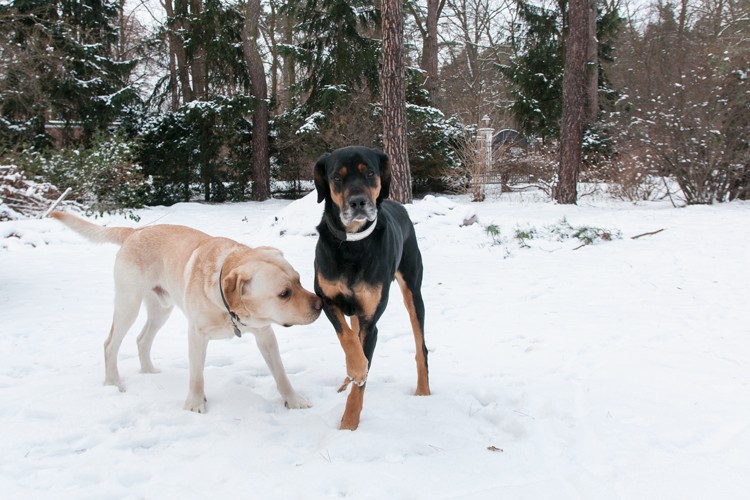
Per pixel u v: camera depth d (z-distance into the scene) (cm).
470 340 494
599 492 254
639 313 559
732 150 1294
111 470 274
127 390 379
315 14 1933
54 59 1630
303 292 331
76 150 1462
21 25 1606
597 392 370
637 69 1773
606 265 778
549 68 2208
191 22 1888
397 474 269
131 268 384
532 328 521
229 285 324
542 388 380
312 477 267
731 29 1991
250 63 1902
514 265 798
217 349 470
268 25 2820
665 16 2269
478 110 2502
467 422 335
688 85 1323
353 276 329
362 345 340
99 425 325
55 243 991
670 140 1329
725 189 1344
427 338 502
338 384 405
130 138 1878
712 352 444
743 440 298
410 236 399
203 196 2078
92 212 1323
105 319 559
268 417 342
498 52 3203
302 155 1953
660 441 301
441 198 1158
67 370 419
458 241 959
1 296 645
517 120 2238
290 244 952
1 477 268
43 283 709
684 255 807
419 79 1969
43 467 278
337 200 325
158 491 257
